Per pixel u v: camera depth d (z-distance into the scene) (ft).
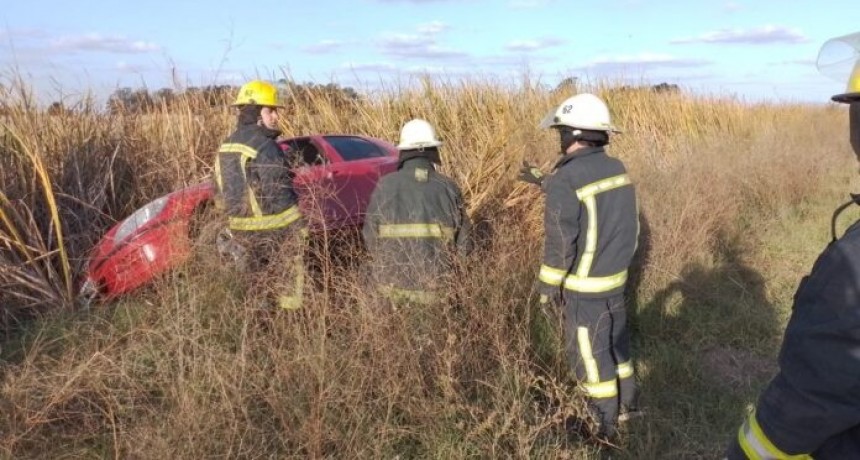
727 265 18.99
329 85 27.89
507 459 8.91
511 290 12.03
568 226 10.55
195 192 14.07
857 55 4.42
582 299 10.74
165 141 20.07
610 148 28.94
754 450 4.37
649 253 17.08
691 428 11.19
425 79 26.89
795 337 4.04
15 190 15.34
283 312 10.06
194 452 7.86
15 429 8.43
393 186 11.79
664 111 39.78
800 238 23.00
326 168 16.89
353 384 9.06
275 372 9.02
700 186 21.93
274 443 8.47
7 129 16.05
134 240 13.08
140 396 8.91
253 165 12.89
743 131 44.70
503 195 18.19
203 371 8.80
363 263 11.69
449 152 20.52
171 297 10.46
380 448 8.64
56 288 14.51
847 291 3.79
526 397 10.08
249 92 13.44
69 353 9.89
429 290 10.55
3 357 11.07
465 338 10.07
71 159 16.99
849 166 36.70
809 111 52.31
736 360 14.17
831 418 3.84
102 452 8.55
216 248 11.46
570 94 29.96
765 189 27.99
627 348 11.28
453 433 9.21
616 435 10.64
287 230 12.19
